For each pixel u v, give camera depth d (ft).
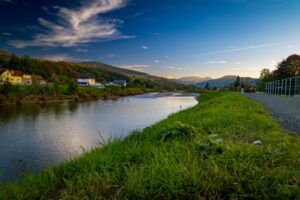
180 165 10.65
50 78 430.61
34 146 56.70
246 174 9.64
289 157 11.61
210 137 15.93
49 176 12.09
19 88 204.74
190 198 8.77
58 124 86.38
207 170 10.23
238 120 26.03
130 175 10.28
